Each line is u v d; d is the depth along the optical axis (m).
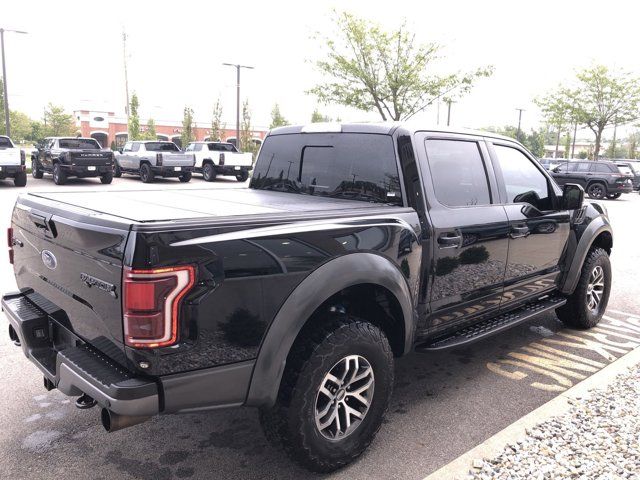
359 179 3.44
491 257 3.65
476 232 3.48
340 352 2.55
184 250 2.09
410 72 22.23
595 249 4.91
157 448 2.95
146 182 22.11
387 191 3.26
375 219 2.83
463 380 3.90
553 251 4.31
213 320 2.19
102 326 2.24
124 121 60.44
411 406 3.49
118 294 2.08
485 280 3.64
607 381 3.78
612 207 18.23
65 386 2.36
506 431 3.08
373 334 2.70
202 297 2.15
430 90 22.67
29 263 2.90
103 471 2.72
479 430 3.19
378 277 2.74
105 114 59.50
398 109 22.83
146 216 2.22
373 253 2.75
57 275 2.56
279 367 2.38
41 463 2.79
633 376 3.88
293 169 3.93
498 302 3.87
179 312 2.10
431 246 3.18
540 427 3.12
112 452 2.91
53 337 2.75
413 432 3.15
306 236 2.47
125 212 2.38
